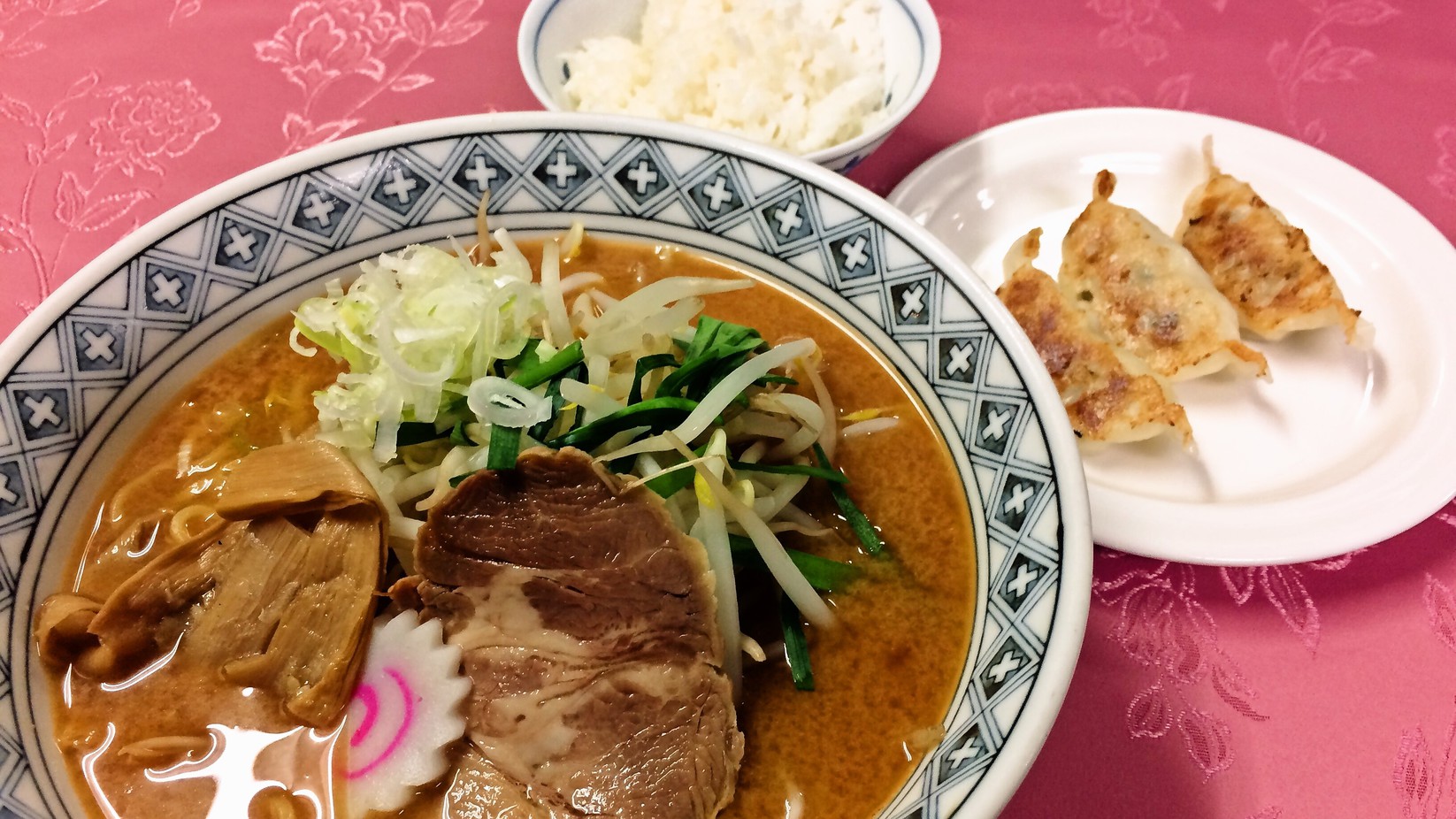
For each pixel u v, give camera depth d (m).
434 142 0.21
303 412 0.21
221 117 0.29
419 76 0.31
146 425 0.20
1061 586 0.16
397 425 0.19
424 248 0.20
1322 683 0.20
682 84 0.28
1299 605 0.21
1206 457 0.24
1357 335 0.25
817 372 0.21
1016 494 0.17
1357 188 0.28
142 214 0.27
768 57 0.28
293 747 0.17
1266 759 0.19
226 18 0.32
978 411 0.18
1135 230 0.27
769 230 0.21
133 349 0.19
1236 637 0.21
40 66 0.30
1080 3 0.34
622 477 0.18
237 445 0.20
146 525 0.19
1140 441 0.25
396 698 0.17
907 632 0.18
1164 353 0.26
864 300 0.21
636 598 0.17
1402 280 0.27
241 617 0.17
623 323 0.20
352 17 0.32
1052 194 0.30
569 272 0.22
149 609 0.17
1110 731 0.20
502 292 0.20
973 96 0.32
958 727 0.16
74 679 0.17
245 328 0.21
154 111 0.29
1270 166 0.29
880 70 0.29
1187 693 0.20
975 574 0.18
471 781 0.17
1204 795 0.19
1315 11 0.33
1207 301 0.26
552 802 0.17
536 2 0.28
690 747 0.17
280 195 0.20
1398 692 0.20
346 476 0.18
